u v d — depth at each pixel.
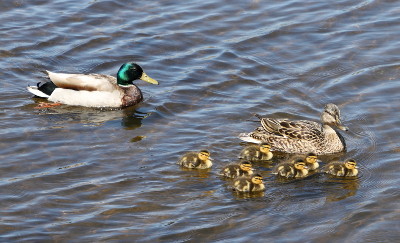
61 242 13.04
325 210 14.09
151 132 17.19
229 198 14.44
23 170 15.36
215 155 16.08
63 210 13.96
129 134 17.09
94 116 18.27
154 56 20.91
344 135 17.03
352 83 19.36
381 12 23.11
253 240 13.16
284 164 15.30
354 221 13.72
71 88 18.86
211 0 23.94
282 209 14.11
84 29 22.12
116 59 20.75
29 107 18.50
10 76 19.81
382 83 19.31
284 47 21.33
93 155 16.03
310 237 13.27
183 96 18.91
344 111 18.05
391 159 15.88
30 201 14.24
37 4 23.45
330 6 23.55
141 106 18.67
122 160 15.83
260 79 19.70
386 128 17.20
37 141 16.64
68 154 16.06
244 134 16.84
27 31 21.84
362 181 15.10
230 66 20.33
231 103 18.50
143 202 14.24
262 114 17.91
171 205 14.17
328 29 22.22
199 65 20.38
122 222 13.61
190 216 13.82
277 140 16.56
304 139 16.41
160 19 22.75
